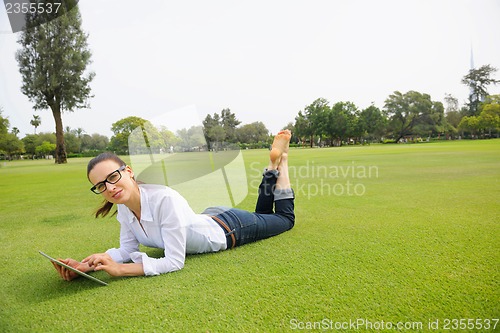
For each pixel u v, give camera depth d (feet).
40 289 5.15
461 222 8.40
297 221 9.04
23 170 38.86
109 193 5.31
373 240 7.09
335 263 5.79
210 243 6.38
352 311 4.16
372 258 5.98
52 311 4.40
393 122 170.50
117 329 3.91
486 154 37.76
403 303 4.32
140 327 3.94
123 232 6.33
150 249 7.22
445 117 171.42
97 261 5.35
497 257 5.86
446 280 4.97
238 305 4.39
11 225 9.95
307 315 4.09
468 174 19.21
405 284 4.87
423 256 6.01
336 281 5.04
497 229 7.68
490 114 133.18
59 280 5.53
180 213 5.73
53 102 56.03
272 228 7.38
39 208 12.89
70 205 13.44
